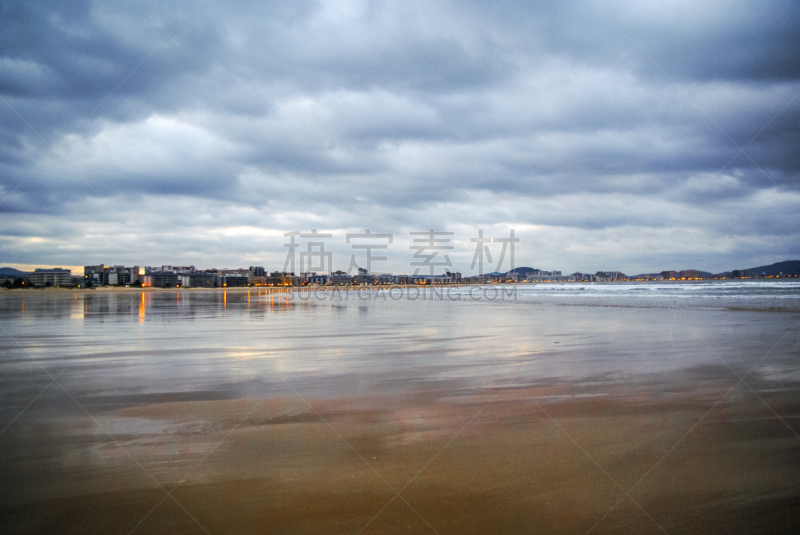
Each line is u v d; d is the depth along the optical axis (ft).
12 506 11.59
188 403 20.57
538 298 119.75
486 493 12.25
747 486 12.73
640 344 36.70
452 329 48.62
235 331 47.70
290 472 13.44
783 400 20.76
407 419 18.21
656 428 17.15
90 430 17.08
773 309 68.18
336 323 56.18
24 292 184.55
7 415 18.92
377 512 11.28
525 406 19.97
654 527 10.78
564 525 10.81
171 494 12.16
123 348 36.24
